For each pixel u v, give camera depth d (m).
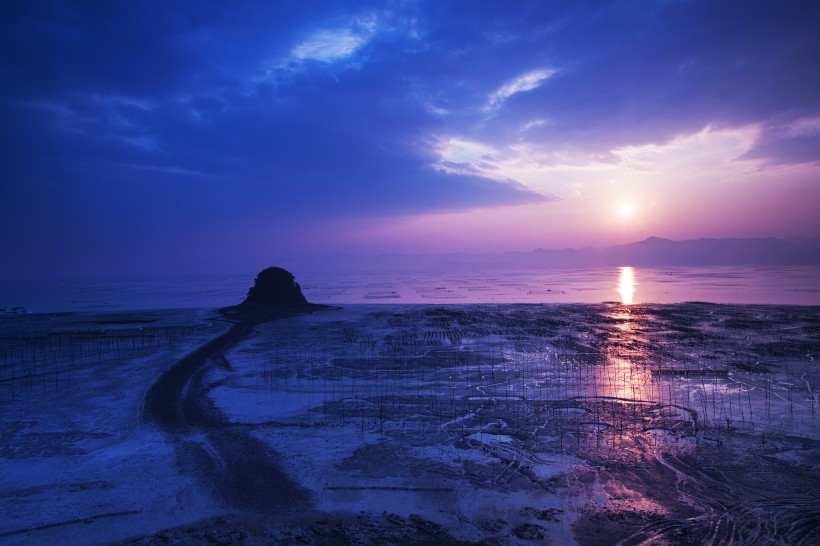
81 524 18.95
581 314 84.44
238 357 50.53
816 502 20.31
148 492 21.50
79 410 33.22
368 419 30.66
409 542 17.81
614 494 21.11
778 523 18.86
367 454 25.27
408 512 19.86
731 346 53.31
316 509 20.11
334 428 29.03
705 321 72.88
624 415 31.05
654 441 26.70
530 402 34.09
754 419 29.80
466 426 29.33
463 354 51.16
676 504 20.28
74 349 55.59
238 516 19.62
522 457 24.78
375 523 19.02
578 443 26.56
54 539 18.03
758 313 80.00
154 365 46.94
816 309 83.94
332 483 22.17
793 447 25.58
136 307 117.75
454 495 21.11
